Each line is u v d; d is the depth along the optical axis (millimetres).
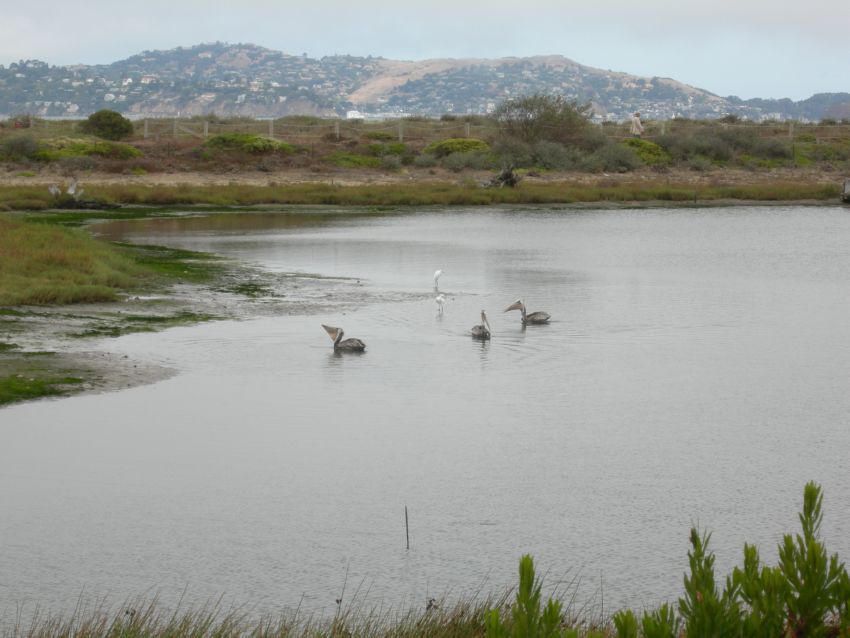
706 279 34719
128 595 11023
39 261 29672
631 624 6680
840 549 12320
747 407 18516
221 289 30594
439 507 13578
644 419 17672
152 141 81375
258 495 13891
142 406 17766
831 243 45656
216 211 56281
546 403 18594
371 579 11469
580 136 86875
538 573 11648
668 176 78625
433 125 97125
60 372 19578
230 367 20703
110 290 27562
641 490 14273
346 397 18688
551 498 13938
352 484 14344
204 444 15875
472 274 35250
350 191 63875
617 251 42281
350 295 30250
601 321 26719
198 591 11148
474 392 19219
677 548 12367
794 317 27641
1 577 11414
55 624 10102
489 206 62500
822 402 18938
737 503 13828
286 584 11328
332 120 102188
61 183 62500
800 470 15180
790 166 85750
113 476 14469
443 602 10828
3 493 13781
